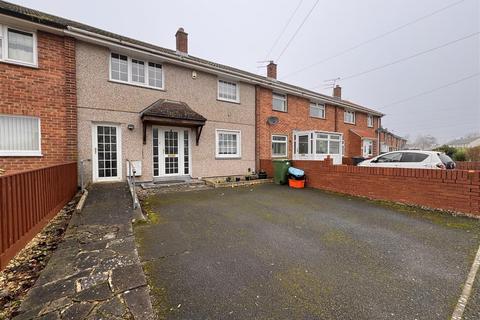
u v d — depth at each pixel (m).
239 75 11.37
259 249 3.46
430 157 7.10
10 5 7.09
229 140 11.65
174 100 9.66
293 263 3.02
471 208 5.05
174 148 9.75
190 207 5.96
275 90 13.53
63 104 7.15
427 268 2.88
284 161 10.05
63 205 5.60
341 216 5.23
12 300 2.20
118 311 2.01
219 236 3.99
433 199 5.69
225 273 2.76
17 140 6.52
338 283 2.56
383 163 8.16
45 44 6.89
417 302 2.22
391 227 4.46
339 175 8.11
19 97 6.48
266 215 5.30
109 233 3.93
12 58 6.50
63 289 2.32
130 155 8.49
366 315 2.04
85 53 7.62
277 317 2.02
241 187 9.36
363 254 3.29
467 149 18.23
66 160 7.17
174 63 9.56
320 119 16.22
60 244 3.46
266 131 13.04
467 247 3.51
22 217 3.31
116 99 8.22
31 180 3.64
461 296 2.31
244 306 2.16
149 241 3.73
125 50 8.25
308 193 8.04
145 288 2.38
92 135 7.75
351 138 18.31
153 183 8.84
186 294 2.34
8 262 2.88
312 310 2.11
